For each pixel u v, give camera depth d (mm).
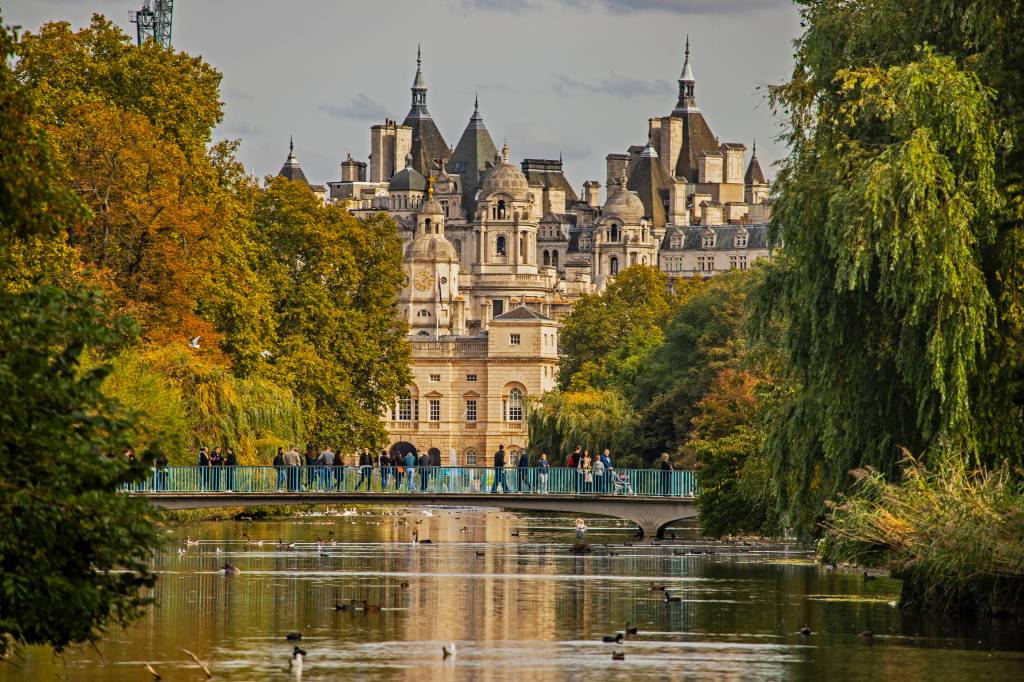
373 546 199000
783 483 132500
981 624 117250
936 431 118750
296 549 193125
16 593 69562
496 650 107688
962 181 116688
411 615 125125
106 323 76438
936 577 117312
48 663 102062
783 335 131125
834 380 123500
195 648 107750
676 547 197875
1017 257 116750
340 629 117125
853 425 123438
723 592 140875
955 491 112875
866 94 119125
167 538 79812
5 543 69375
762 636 113500
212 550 189625
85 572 73000
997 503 111625
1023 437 117062
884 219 115812
